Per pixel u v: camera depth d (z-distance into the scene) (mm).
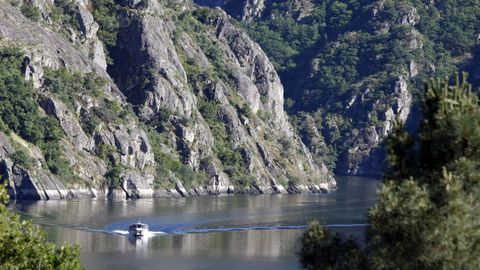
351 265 65812
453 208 60969
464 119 64750
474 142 64562
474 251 60531
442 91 67875
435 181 64875
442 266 60500
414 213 61438
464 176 63469
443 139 65562
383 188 64562
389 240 62812
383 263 63000
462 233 60219
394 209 62438
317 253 67688
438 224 60656
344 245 67688
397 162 68250
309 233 69000
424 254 60969
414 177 66500
